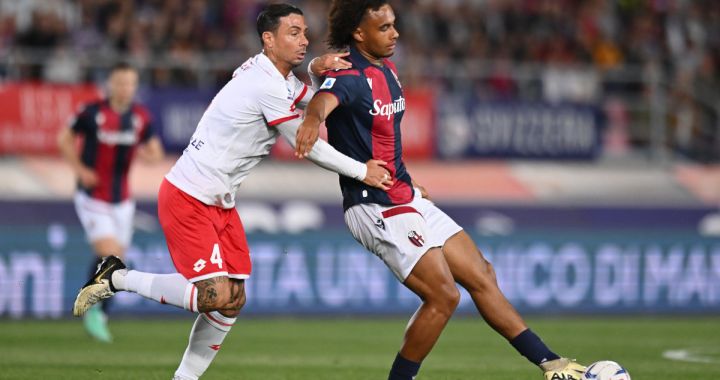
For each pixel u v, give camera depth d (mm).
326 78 21438
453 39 66875
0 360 31594
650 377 28672
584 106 63969
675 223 58844
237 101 22000
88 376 27641
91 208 40125
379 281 50750
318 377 28203
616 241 52656
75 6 60469
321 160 21172
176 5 62625
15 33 59000
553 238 52000
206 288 22078
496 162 63312
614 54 69875
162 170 57312
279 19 22078
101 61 58500
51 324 44906
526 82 66375
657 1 74688
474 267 22297
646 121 67500
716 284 53688
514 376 28828
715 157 69250
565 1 71875
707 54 73375
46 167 56125
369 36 21766
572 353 35594
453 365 31578
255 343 38625
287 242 49594
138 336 40594
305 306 49719
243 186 58562
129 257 47906
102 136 39844
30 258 46906
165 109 57312
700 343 39406
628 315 52594
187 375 23109
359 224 22141
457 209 55875
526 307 51531
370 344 38531
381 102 21703
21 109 54594
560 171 64312
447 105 61500
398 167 22266
